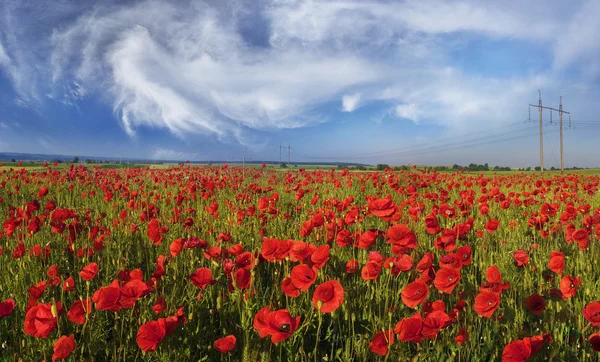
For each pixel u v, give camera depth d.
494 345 3.08
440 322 2.48
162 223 6.24
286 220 6.59
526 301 2.99
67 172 15.67
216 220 6.46
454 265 3.23
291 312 3.27
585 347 2.90
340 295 2.47
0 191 10.62
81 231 5.00
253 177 20.03
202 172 20.38
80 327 3.07
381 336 2.49
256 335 2.89
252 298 3.29
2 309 2.52
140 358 2.89
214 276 3.75
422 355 2.74
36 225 4.61
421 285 2.62
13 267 4.21
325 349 3.17
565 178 17.55
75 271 4.07
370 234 3.68
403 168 20.00
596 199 11.35
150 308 3.23
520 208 8.88
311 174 19.12
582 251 4.65
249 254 3.29
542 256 4.93
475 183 15.47
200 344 3.03
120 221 5.92
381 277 3.55
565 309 3.30
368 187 13.84
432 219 4.40
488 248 5.32
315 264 2.96
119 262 4.41
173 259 4.20
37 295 2.80
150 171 19.45
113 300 2.48
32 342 2.79
